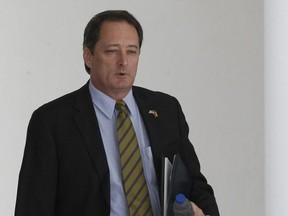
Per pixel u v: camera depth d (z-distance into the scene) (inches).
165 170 222.8
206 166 386.0
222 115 385.1
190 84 382.9
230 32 381.4
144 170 230.7
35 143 227.8
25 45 370.0
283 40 379.6
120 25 225.1
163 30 379.6
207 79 383.2
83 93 237.1
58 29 373.1
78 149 225.5
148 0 378.0
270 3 380.8
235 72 383.6
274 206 384.2
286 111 380.8
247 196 385.4
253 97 384.2
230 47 382.3
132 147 229.8
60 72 374.0
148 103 242.2
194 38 381.1
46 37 372.2
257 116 385.1
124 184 225.5
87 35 231.3
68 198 225.1
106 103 233.0
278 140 382.6
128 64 224.2
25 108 371.6
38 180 223.1
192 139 385.1
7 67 369.1
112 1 375.2
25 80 371.2
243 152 385.4
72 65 374.6
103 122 232.8
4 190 370.6
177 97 382.9
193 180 242.5
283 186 382.0
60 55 373.7
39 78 372.5
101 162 223.9
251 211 387.2
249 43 382.0
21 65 370.6
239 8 380.5
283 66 380.5
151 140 234.5
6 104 370.0
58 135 226.8
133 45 225.5
